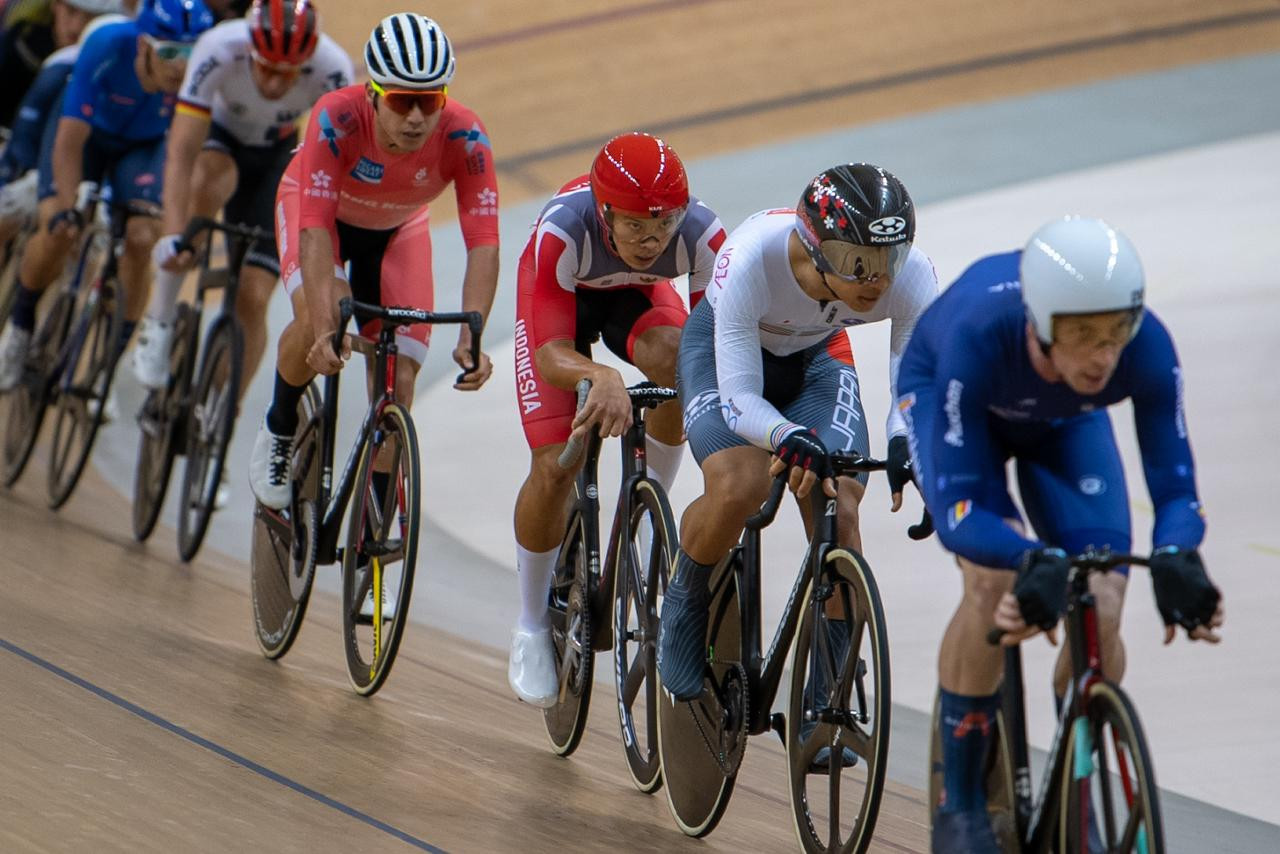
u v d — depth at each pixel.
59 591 13.12
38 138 19.44
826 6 39.12
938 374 6.95
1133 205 28.11
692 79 35.19
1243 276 24.58
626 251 9.18
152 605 13.25
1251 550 15.78
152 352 15.79
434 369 23.12
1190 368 21.17
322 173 11.41
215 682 10.95
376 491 11.28
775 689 8.46
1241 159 30.52
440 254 27.05
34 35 21.20
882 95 34.59
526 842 8.37
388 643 10.80
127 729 9.34
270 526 12.34
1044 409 7.04
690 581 8.91
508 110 33.50
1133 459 18.58
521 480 19.03
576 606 10.47
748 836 9.23
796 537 17.03
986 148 31.56
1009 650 7.05
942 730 7.25
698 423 8.76
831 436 8.65
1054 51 36.94
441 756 9.96
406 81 10.78
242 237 14.37
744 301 8.36
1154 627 14.12
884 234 7.63
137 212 16.39
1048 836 6.86
